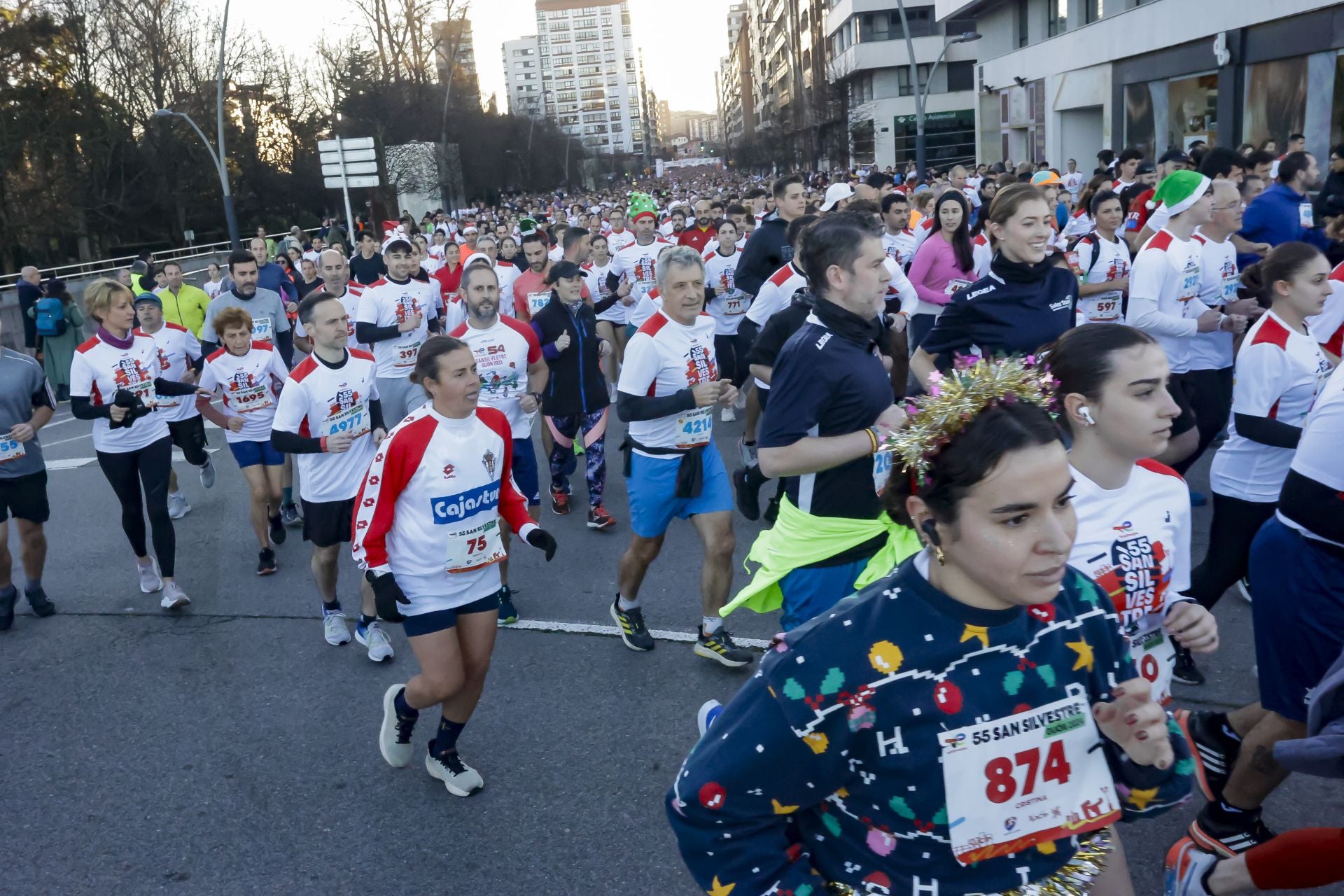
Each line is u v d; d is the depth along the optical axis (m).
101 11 41.94
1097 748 1.86
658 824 3.82
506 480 4.05
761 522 7.18
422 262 16.86
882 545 3.37
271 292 9.20
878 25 57.91
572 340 7.17
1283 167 8.07
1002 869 1.86
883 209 9.27
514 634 5.62
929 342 4.32
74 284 25.88
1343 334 4.96
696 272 4.87
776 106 106.62
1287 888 2.75
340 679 5.28
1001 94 39.66
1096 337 2.46
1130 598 2.54
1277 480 3.95
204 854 3.86
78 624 6.30
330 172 20.53
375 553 3.82
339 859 3.77
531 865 3.64
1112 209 7.22
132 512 6.63
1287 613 3.05
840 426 3.31
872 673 1.73
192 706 5.09
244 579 6.95
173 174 44.94
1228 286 6.14
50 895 3.67
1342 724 2.43
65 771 4.54
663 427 4.90
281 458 7.17
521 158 81.62
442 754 4.16
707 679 4.94
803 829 1.99
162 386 6.43
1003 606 1.74
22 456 6.13
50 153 37.59
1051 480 1.63
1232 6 22.33
